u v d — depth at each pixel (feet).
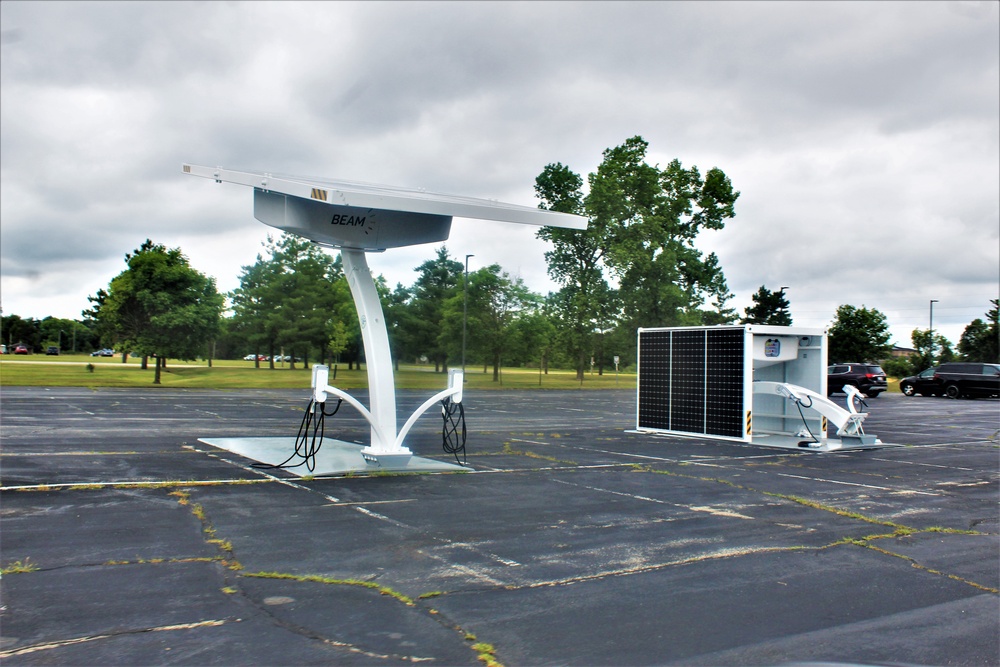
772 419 65.82
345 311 217.15
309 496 32.96
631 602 20.03
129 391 110.63
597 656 16.34
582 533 27.66
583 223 44.86
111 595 19.15
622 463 46.93
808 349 63.82
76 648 15.78
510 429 68.23
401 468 41.27
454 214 38.73
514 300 191.11
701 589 21.38
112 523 26.71
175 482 35.04
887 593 21.54
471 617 18.49
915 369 234.17
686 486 38.81
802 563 24.52
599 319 192.75
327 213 41.01
